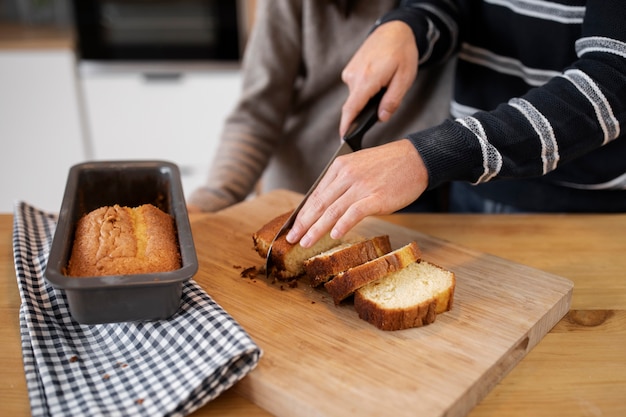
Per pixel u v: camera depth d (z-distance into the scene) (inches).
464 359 25.5
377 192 28.4
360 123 33.9
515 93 38.7
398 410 23.1
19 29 80.9
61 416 22.8
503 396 25.1
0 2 84.9
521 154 29.5
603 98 29.5
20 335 27.5
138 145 80.3
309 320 27.9
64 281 23.8
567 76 30.5
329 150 48.8
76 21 72.2
